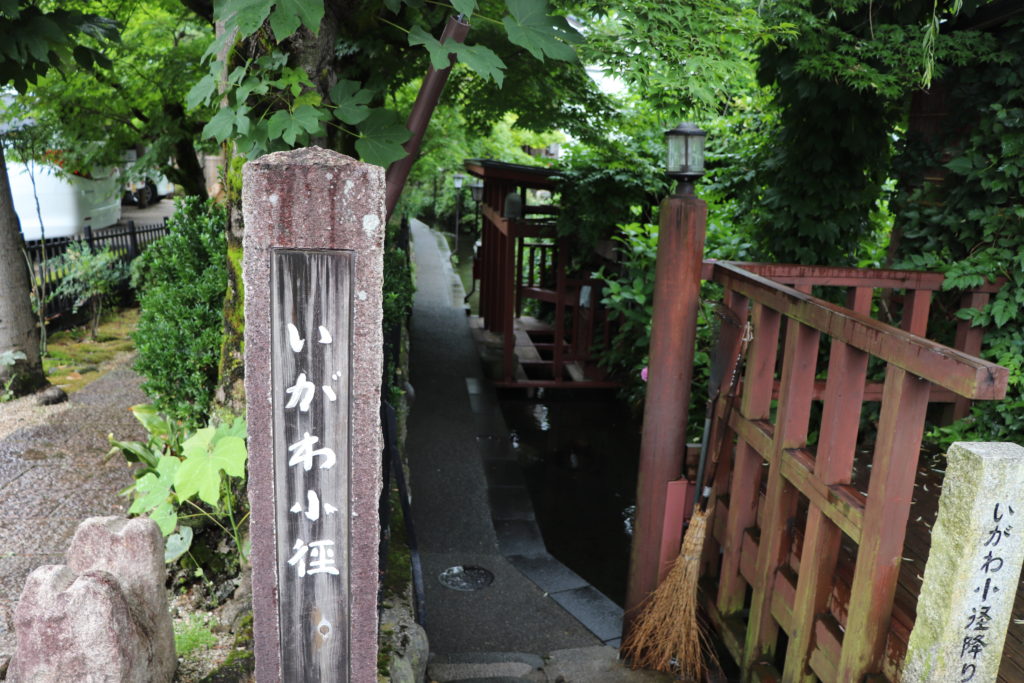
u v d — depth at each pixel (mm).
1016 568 1886
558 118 6426
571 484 6875
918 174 4895
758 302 3162
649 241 7496
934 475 3771
